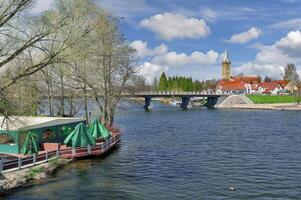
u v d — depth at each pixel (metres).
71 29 24.22
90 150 42.84
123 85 59.38
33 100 44.12
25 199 27.78
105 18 49.28
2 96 24.31
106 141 47.47
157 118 109.75
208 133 71.94
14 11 22.23
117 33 54.16
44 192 29.53
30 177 32.81
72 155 41.47
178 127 83.88
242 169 38.41
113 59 56.09
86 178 34.06
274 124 89.25
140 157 45.09
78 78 52.81
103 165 39.81
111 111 59.09
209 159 44.19
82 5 25.48
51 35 24.17
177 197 28.56
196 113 133.25
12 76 24.36
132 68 59.62
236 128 81.00
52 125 44.97
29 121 42.81
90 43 25.78
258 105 166.00
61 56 23.69
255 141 59.91
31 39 23.06
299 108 151.50
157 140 61.62
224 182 32.94
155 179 34.06
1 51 24.23
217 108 168.75
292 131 73.81
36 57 28.00
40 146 42.34
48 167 35.91
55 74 53.69
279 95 188.00
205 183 32.62
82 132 42.22
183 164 41.09
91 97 60.06
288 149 51.31
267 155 46.75
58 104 64.19
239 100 175.12
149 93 151.25
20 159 34.56
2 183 29.97
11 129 38.25
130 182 32.88
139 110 151.75
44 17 23.64
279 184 32.25
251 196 28.83
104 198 28.30
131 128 81.81
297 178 34.31
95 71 53.75
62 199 27.91
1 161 32.81
